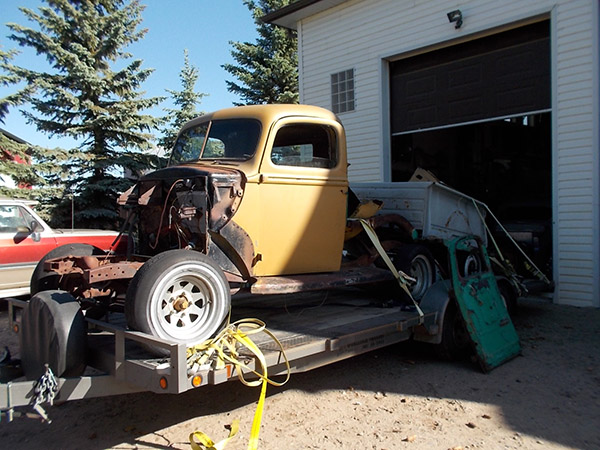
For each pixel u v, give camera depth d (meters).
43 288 4.54
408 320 4.96
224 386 4.73
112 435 3.78
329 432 3.80
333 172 5.10
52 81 14.19
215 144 5.00
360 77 11.05
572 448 3.54
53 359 3.36
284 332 4.39
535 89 8.61
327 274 5.11
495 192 11.05
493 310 5.55
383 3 10.55
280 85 23.03
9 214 7.97
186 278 3.65
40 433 3.86
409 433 3.78
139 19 15.20
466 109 9.59
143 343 3.44
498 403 4.34
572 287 7.99
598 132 7.66
